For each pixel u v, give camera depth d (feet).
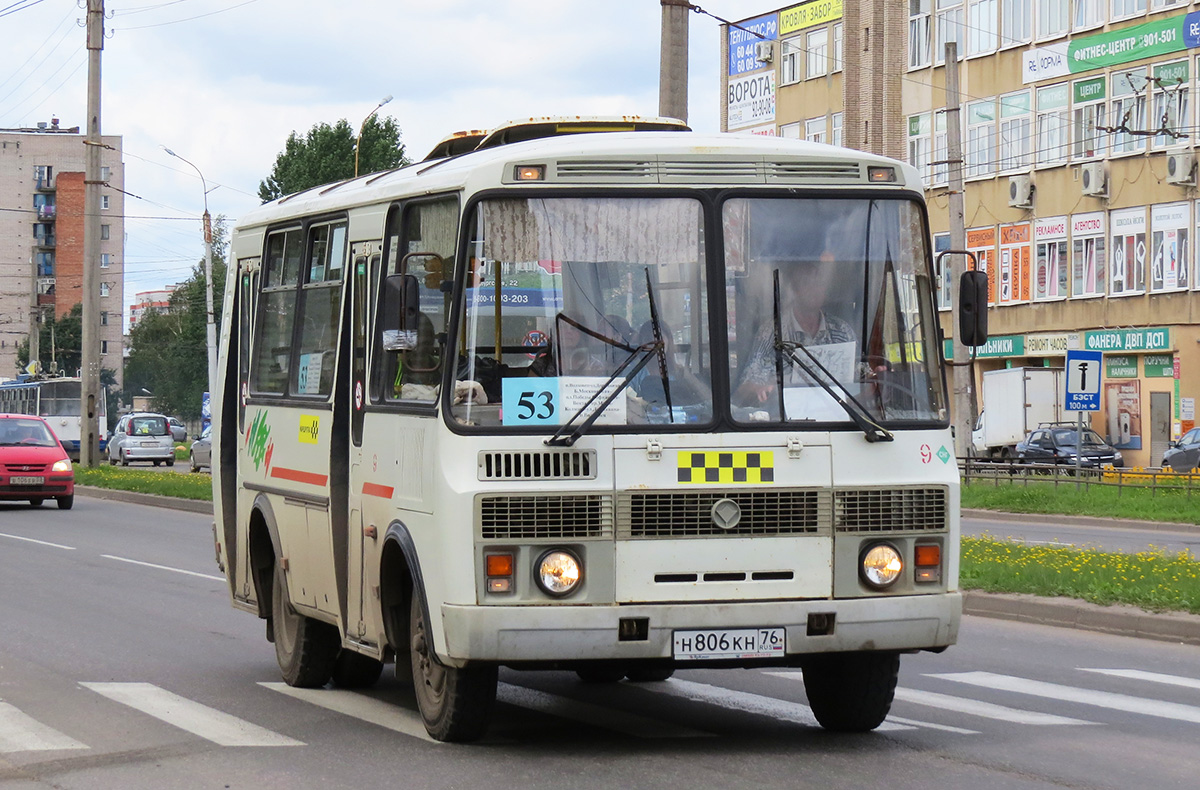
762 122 208.64
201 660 40.11
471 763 26.30
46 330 423.64
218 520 41.55
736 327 26.32
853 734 29.19
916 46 175.52
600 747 27.76
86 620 48.01
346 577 31.53
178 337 407.44
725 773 25.30
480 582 25.30
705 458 25.75
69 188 436.35
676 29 61.67
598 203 26.43
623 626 25.32
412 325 26.27
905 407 26.76
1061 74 156.56
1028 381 155.84
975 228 167.94
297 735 29.30
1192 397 144.05
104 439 255.29
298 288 35.53
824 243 26.84
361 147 260.62
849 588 26.02
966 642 44.06
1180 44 143.84
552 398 25.80
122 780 25.35
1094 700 33.68
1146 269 148.25
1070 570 53.06
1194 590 47.47
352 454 31.09
